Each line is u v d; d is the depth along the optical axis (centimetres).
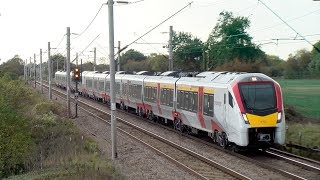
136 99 4069
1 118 2094
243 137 2069
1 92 2836
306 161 2033
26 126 2255
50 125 2880
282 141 2112
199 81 2597
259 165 1922
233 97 2119
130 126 3391
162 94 3309
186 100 2784
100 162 1970
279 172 1767
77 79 4019
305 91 3894
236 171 1814
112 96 2177
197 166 1934
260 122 2066
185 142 2605
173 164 1983
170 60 3950
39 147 2341
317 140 2428
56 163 2075
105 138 2833
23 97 3303
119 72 5050
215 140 2414
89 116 4075
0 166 2062
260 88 2127
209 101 2405
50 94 5759
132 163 2028
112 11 2141
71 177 1683
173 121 3162
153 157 2155
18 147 2089
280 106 2114
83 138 2586
